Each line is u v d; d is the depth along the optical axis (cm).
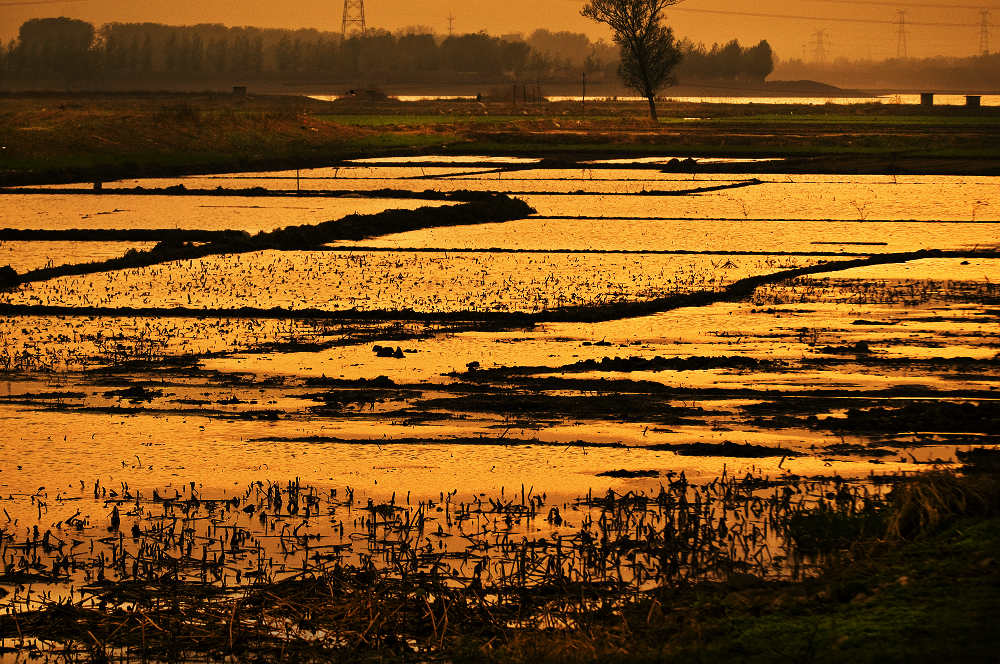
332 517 4972
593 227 14800
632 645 3606
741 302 9956
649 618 3816
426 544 4638
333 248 12862
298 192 18438
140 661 3700
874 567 4044
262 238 12912
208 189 18962
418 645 3769
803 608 3750
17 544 4662
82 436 6144
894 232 14288
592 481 5453
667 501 5059
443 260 12050
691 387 7131
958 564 3938
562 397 6912
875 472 5531
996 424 6312
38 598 4153
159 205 16938
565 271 11406
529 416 6556
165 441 6066
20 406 6731
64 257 12088
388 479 5469
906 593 3712
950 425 6316
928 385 7175
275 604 4012
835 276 11238
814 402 6800
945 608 3550
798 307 9706
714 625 3681
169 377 7400
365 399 6906
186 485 5394
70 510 5056
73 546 4641
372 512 5016
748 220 15438
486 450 5912
